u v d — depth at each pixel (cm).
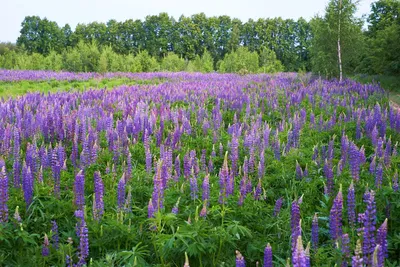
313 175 858
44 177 783
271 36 10975
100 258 538
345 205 666
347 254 459
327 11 3334
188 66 5941
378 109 1402
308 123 1464
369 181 764
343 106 1781
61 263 527
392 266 502
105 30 10719
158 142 1112
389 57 3422
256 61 6244
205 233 550
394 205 642
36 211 635
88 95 1883
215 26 10994
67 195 713
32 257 522
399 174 792
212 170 903
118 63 4931
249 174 887
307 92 2194
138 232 577
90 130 1067
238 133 1170
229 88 2402
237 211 638
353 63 4419
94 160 895
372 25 4947
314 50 3578
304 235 588
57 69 5238
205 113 1521
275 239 597
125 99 1797
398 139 1180
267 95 2061
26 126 1150
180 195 702
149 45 10456
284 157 995
